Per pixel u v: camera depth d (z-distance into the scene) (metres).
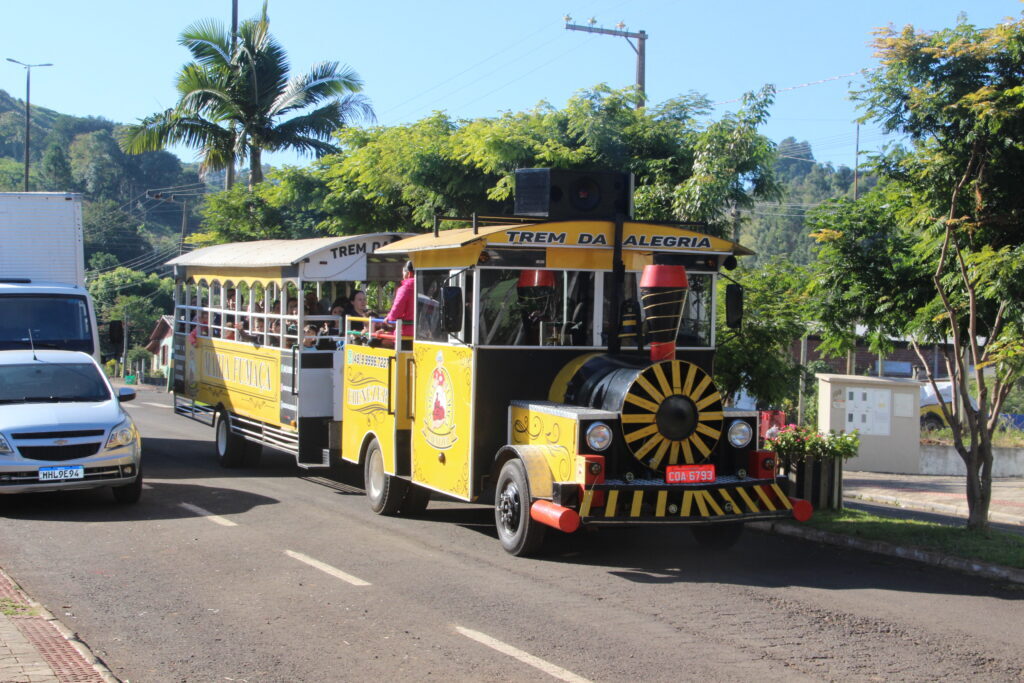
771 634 6.98
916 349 10.36
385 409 11.65
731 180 14.82
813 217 10.98
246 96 28.73
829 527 10.52
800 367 15.29
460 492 10.11
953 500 15.66
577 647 6.63
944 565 9.14
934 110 9.23
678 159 16.75
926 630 7.13
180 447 18.97
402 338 11.61
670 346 9.45
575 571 8.89
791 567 9.17
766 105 14.85
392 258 12.80
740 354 14.34
